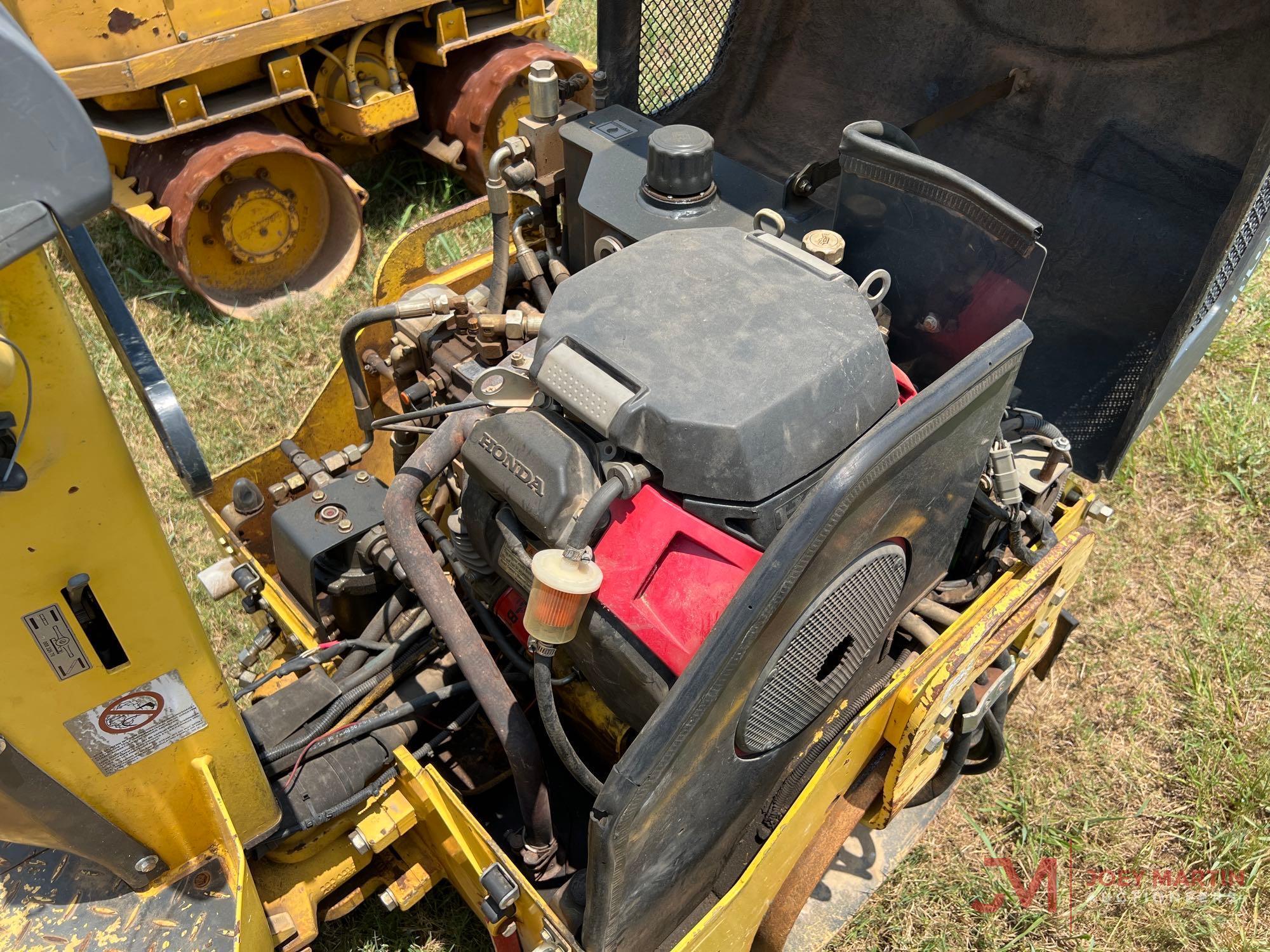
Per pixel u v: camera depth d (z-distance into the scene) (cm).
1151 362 216
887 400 163
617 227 207
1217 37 205
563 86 257
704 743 144
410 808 188
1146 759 274
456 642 175
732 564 150
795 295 167
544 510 156
